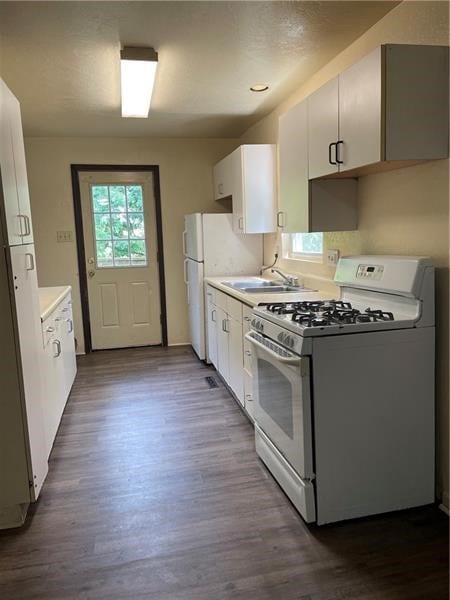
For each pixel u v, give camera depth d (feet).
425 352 6.75
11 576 5.90
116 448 9.33
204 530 6.71
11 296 6.66
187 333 17.49
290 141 9.45
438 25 6.43
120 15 7.04
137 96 10.31
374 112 6.40
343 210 8.84
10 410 6.82
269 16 7.26
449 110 6.43
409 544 6.31
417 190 7.13
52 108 11.92
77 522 6.98
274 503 7.32
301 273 11.95
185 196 16.81
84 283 16.46
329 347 6.39
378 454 6.75
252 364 8.79
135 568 5.98
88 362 15.47
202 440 9.59
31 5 6.65
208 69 9.53
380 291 7.41
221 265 14.67
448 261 6.61
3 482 6.84
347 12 7.24
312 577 5.75
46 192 15.78
